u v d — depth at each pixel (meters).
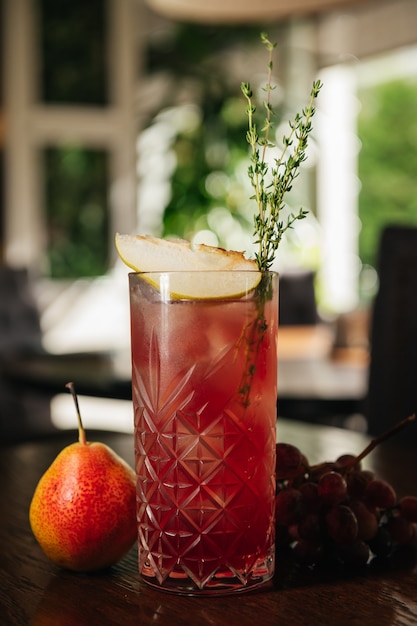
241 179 6.04
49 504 0.72
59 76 6.13
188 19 2.71
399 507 0.79
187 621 0.63
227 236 6.13
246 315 0.68
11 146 6.01
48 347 6.03
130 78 6.27
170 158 6.29
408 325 1.66
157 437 0.69
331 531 0.72
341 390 2.04
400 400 1.66
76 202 6.20
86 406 4.81
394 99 8.19
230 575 0.68
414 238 1.67
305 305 4.27
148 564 0.70
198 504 0.67
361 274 7.99
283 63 6.65
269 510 0.70
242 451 0.68
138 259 0.70
